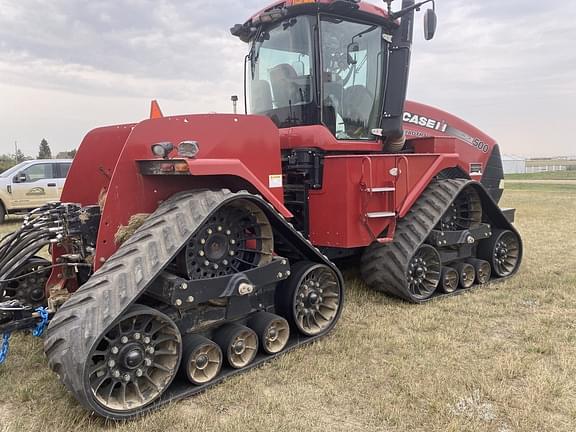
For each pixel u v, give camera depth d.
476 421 2.76
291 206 4.93
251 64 5.11
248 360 3.44
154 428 2.72
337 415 2.87
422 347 3.79
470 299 5.08
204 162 3.21
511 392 3.09
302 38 4.56
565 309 4.71
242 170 3.43
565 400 3.00
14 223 12.29
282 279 3.62
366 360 3.57
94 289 2.81
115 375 2.82
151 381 2.96
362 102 4.91
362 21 4.79
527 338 3.99
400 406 2.94
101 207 3.75
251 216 3.51
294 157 4.67
